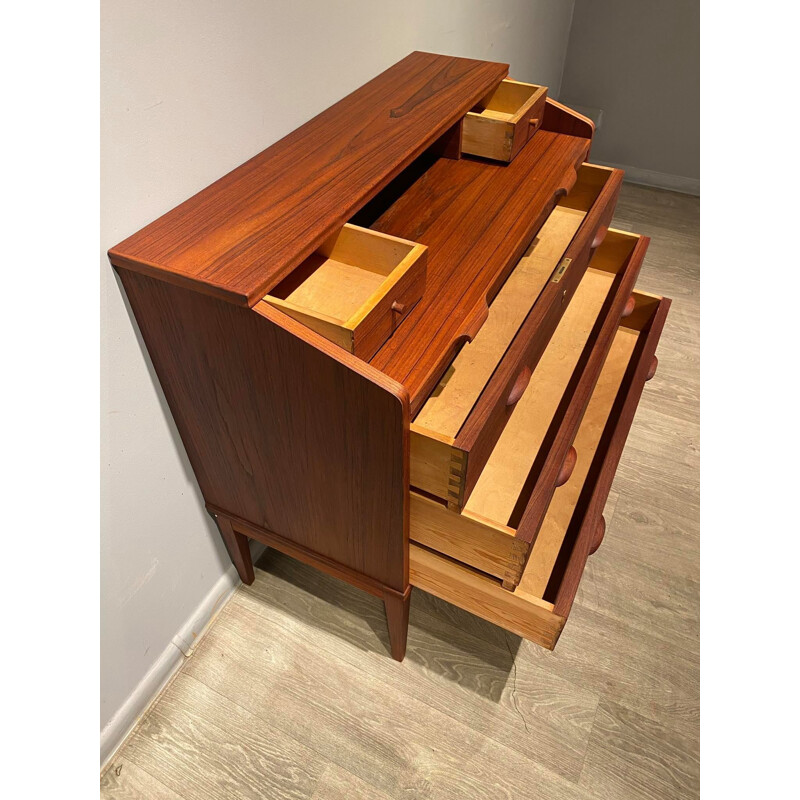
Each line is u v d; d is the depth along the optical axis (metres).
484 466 1.11
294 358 0.85
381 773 1.22
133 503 1.09
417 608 1.47
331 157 1.05
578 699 1.32
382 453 0.92
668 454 1.80
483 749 1.25
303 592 1.49
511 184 1.31
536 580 1.19
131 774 1.22
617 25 2.67
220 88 0.94
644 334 1.68
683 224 2.75
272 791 1.20
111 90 0.78
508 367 1.04
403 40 1.40
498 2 1.88
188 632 1.38
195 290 0.83
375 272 1.02
